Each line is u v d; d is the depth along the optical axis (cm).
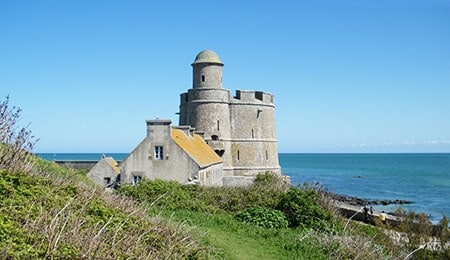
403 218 2844
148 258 1027
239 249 1565
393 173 15762
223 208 2511
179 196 2469
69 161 4897
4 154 1356
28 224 953
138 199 2323
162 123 4238
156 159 4212
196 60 6269
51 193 1246
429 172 16125
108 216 1244
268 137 6531
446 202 7562
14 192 1143
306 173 15912
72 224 1011
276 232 1950
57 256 845
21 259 803
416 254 2283
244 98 6353
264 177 4872
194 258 1215
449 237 2509
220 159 5609
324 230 2111
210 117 6094
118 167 4538
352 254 1706
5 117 1436
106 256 917
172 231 1357
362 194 8938
